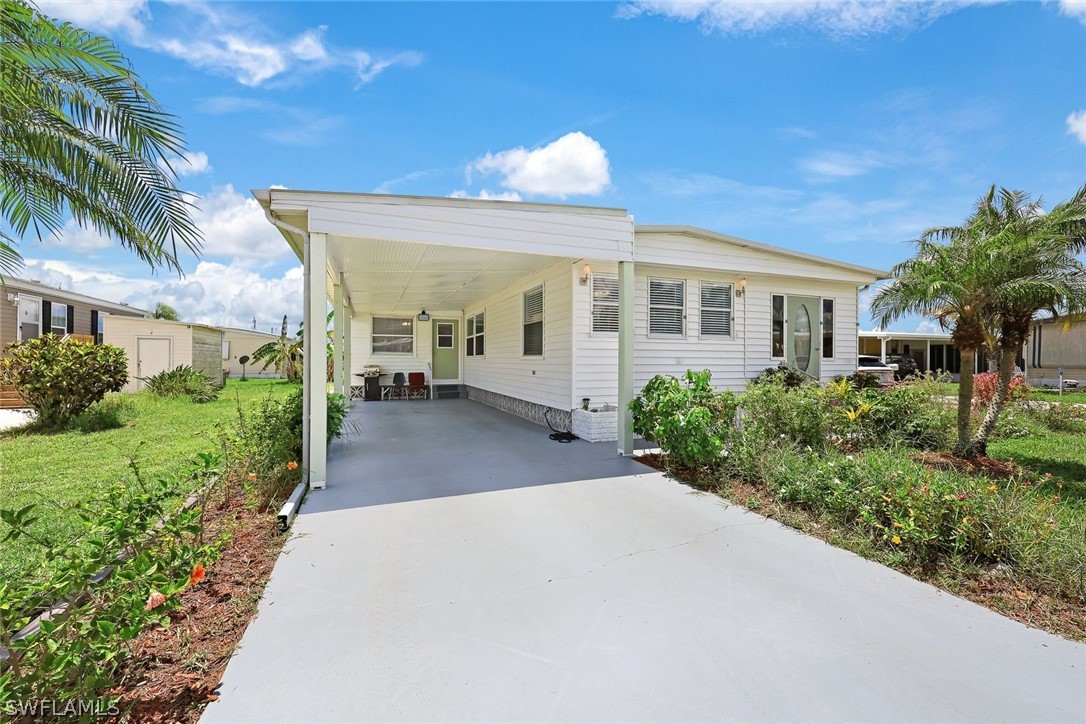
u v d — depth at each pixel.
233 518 3.67
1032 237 5.56
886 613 2.64
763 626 2.51
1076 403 10.95
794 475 4.42
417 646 2.34
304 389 4.89
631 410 6.20
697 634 2.44
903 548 3.31
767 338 9.30
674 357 8.48
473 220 5.44
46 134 3.53
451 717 1.89
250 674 2.12
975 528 3.13
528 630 2.47
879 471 3.96
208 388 14.34
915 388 7.74
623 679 2.11
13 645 1.68
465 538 3.65
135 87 3.71
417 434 8.10
